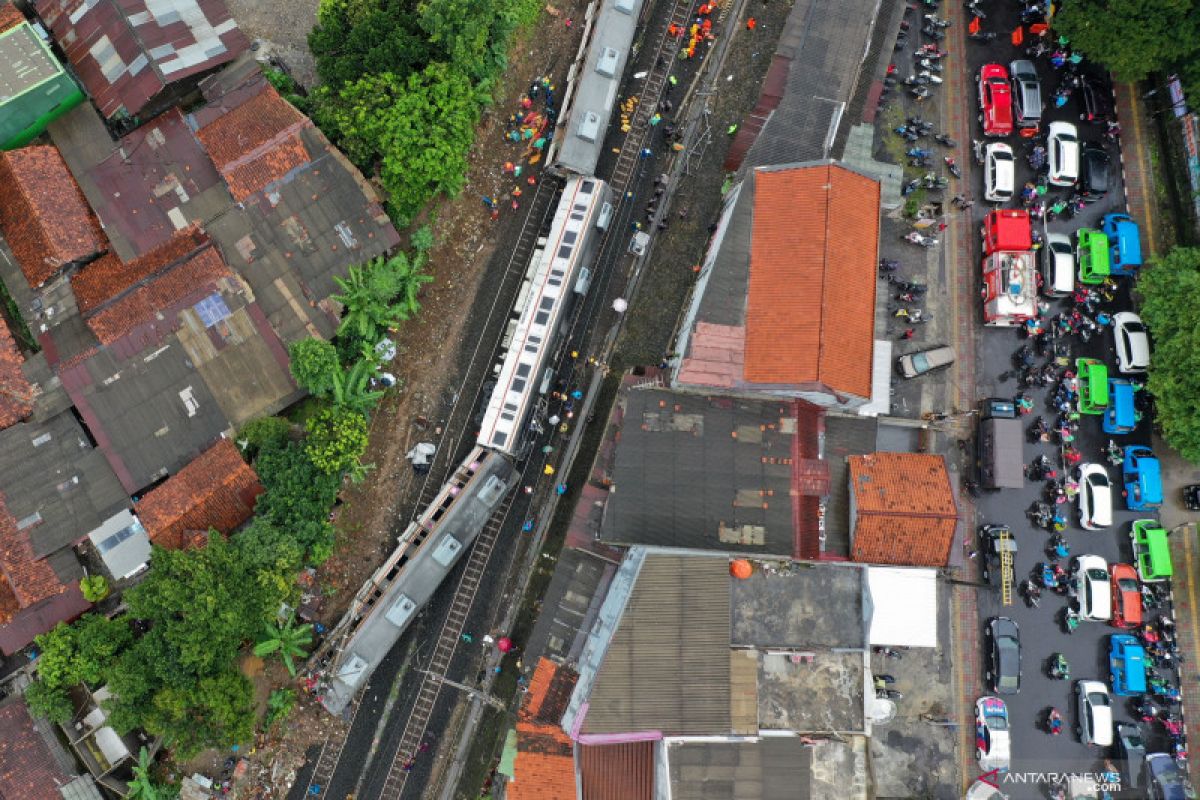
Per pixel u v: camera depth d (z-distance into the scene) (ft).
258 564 150.51
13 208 164.25
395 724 167.63
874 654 167.84
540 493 171.94
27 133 165.68
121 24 161.79
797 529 152.05
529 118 175.83
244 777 164.25
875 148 177.58
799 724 139.74
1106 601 167.12
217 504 156.25
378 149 162.09
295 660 165.27
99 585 156.76
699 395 154.10
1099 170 175.42
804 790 134.00
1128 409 170.81
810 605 143.33
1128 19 161.07
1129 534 173.06
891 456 155.53
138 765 157.17
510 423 163.22
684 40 178.40
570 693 152.25
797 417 154.71
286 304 162.30
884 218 176.45
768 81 166.71
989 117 175.52
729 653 137.39
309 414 166.81
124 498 159.33
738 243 151.94
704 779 133.08
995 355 176.35
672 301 174.29
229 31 166.50
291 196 163.12
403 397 172.45
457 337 174.09
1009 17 177.78
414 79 158.30
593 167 168.55
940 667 168.76
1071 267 173.99
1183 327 159.43
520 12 174.50
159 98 164.55
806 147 161.07
